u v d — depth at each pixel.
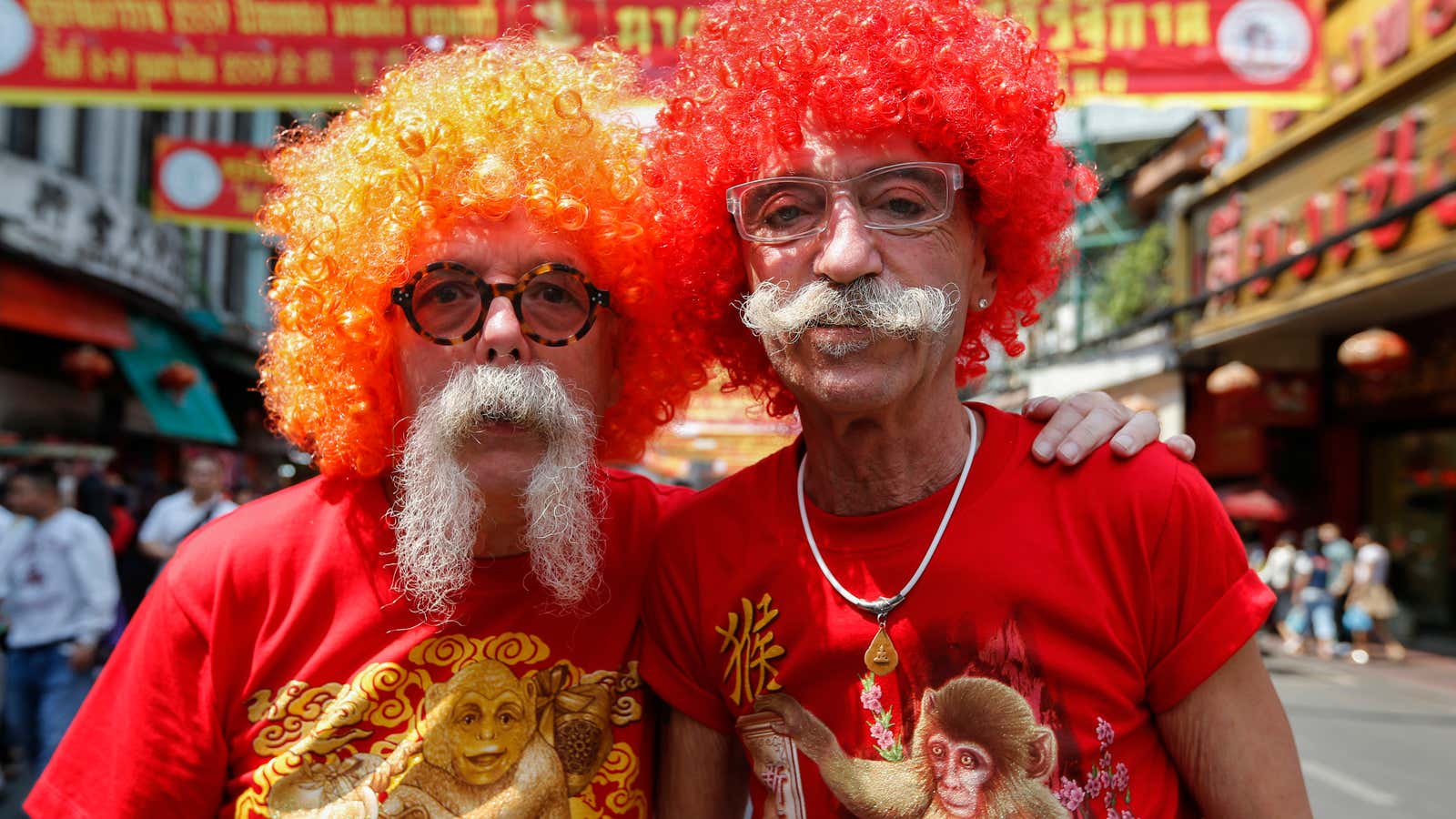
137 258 9.71
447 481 1.41
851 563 1.40
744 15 1.59
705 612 1.48
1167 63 4.35
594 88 1.69
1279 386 11.91
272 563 1.49
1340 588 10.26
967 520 1.37
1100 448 1.40
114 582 4.61
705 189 1.63
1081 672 1.28
